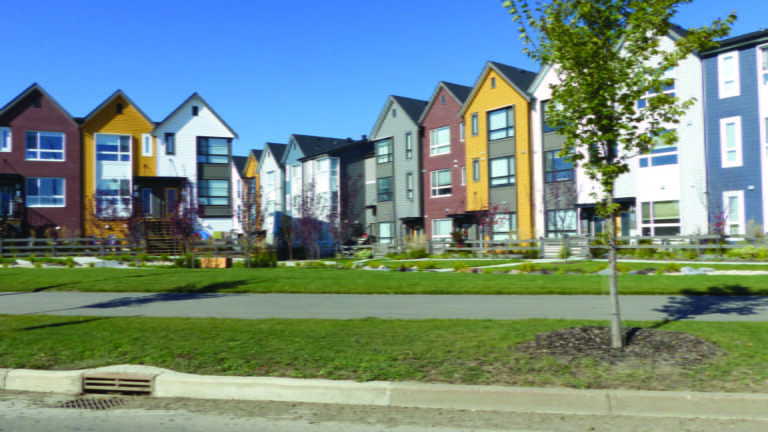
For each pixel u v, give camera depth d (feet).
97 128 143.23
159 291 55.31
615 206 25.38
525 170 119.44
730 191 91.20
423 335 28.53
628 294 47.75
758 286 47.75
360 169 165.17
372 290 52.54
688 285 49.62
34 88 138.21
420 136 143.74
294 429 18.39
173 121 150.61
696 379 20.71
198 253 111.45
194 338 28.73
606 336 26.61
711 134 93.45
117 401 21.79
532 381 21.04
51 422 19.39
